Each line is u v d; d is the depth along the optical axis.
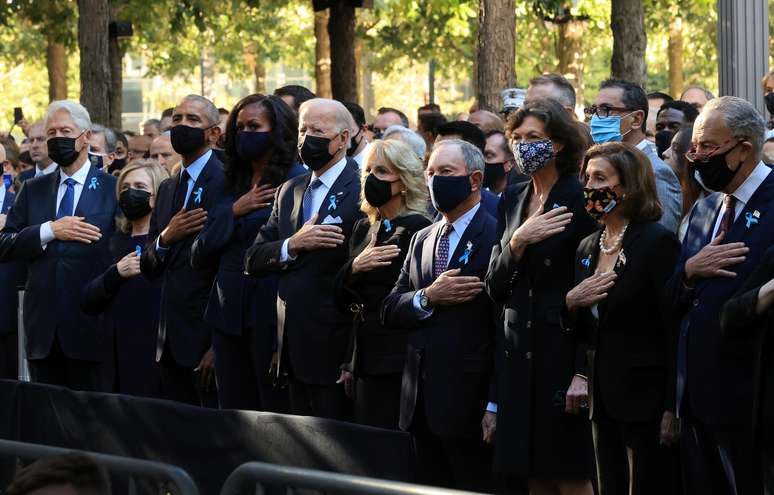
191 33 70.44
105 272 16.14
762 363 10.09
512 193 12.19
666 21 63.19
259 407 14.88
